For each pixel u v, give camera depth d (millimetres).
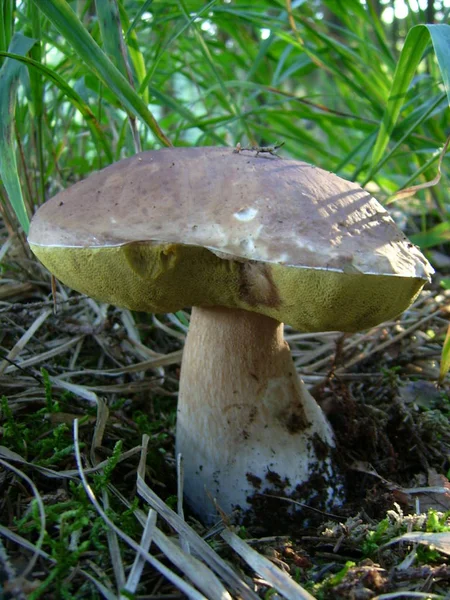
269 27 310
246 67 395
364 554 165
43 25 268
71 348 264
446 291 360
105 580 140
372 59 336
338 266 140
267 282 152
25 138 317
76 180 365
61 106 342
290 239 142
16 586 129
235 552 160
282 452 191
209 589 136
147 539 149
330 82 499
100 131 266
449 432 238
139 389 245
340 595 143
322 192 160
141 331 288
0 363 230
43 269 287
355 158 445
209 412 191
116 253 148
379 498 195
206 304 177
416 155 346
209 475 191
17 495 169
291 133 410
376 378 273
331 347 298
